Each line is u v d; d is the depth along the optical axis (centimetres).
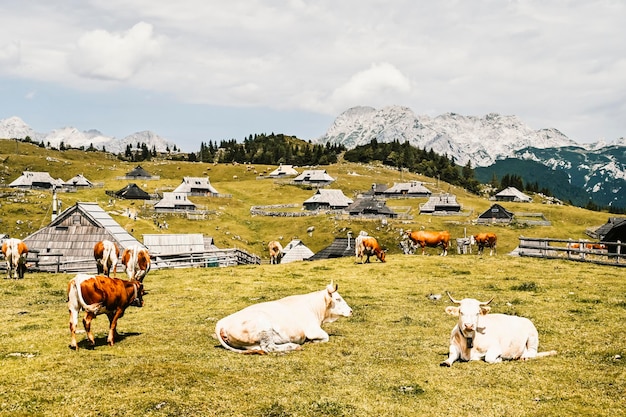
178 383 1229
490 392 1224
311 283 3027
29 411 1073
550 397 1193
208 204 15638
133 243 4581
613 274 3189
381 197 18950
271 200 17412
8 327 1866
